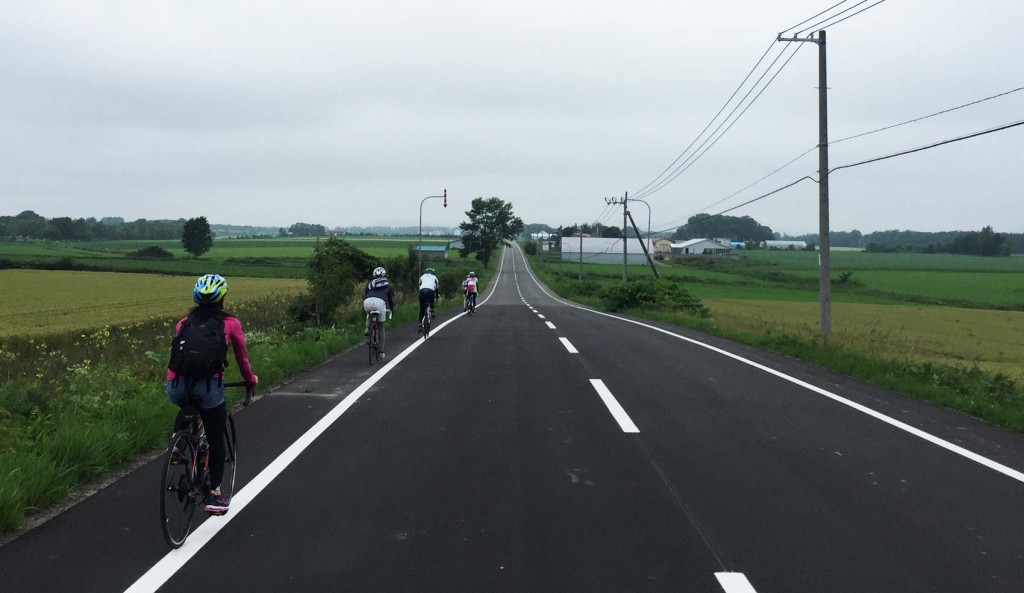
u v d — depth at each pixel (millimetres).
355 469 6203
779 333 20172
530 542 4566
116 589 3893
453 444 7082
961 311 54750
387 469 6207
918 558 4359
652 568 4176
